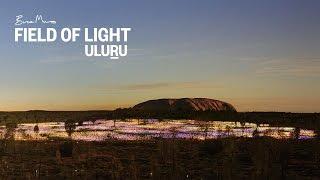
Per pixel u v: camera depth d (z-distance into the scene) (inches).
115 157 1713.8
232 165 1481.3
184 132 2262.6
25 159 1632.6
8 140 1952.5
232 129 2294.5
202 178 1353.3
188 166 1510.8
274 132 2017.7
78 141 2075.5
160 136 2155.5
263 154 1552.7
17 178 1327.5
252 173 1375.5
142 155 1760.6
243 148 1772.9
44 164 1550.2
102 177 1373.0
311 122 2106.3
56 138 2143.2
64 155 1779.0
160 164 1528.1
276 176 1357.0
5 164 1519.4
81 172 1440.7
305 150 1689.2
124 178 1369.3
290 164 1497.3
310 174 1381.6
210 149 1797.5
